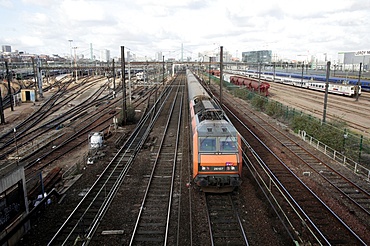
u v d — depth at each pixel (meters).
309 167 18.94
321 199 14.45
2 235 10.28
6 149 23.67
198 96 24.70
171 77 100.88
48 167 19.44
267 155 21.31
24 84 72.75
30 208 13.09
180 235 11.48
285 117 33.88
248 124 32.19
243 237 11.25
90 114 38.69
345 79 61.31
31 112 40.69
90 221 12.55
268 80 86.50
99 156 20.69
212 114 17.23
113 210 13.47
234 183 14.41
